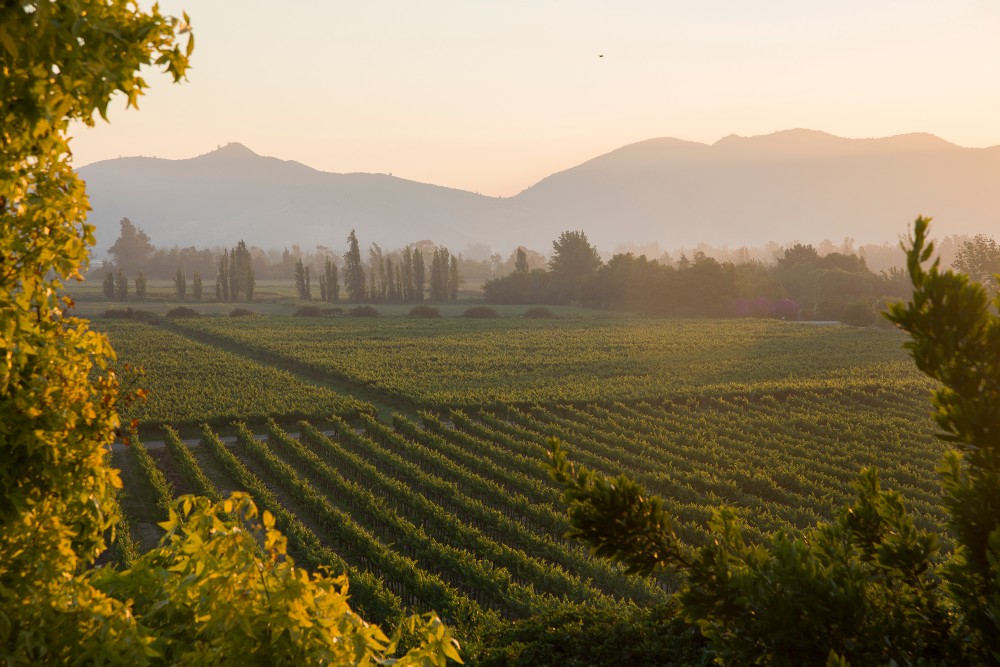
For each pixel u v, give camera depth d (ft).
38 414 18.43
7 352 17.97
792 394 245.86
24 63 16.28
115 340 348.79
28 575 18.45
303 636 17.76
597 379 275.59
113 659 16.74
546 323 447.83
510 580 101.71
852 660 22.07
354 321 451.94
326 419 205.46
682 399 237.86
